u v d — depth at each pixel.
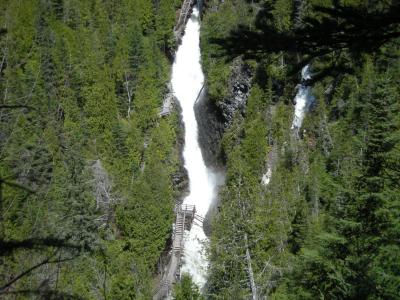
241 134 63.47
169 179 60.66
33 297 11.91
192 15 80.81
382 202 16.50
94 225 30.56
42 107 50.97
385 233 16.19
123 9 75.12
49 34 62.72
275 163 58.06
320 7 5.25
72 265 23.50
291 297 19.14
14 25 58.31
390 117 17.44
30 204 16.31
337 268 16.39
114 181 50.81
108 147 57.78
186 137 71.12
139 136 60.62
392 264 14.77
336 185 17.56
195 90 75.06
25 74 52.94
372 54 5.48
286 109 62.09
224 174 65.19
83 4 73.38
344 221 16.28
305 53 5.47
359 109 47.44
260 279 19.20
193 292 22.20
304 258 18.70
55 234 18.14
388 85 18.02
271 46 5.43
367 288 14.45
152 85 67.25
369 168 17.06
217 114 67.81
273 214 34.09
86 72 62.44
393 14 4.86
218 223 23.50
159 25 75.44
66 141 46.56
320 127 58.06
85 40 68.12
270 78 62.09
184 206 61.41
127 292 24.05
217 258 20.41
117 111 62.50
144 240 46.97
